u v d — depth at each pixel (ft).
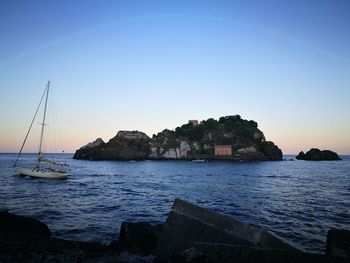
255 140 537.65
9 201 93.56
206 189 132.36
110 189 130.62
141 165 371.76
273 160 520.01
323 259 21.43
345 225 65.77
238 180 180.14
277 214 76.79
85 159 486.79
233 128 555.69
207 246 24.81
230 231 29.12
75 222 64.80
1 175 186.29
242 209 83.20
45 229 43.52
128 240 37.60
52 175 167.02
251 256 23.04
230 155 493.77
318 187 143.54
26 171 170.19
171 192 120.78
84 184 151.23
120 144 486.38
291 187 142.82
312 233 58.59
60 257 27.55
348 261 20.97
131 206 86.17
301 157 601.21
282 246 28.94
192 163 428.97
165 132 533.55
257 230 29.35
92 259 27.45
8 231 37.47
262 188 138.00
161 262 25.17
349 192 124.36
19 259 26.07
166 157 495.41
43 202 92.07
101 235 54.49
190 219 29.84
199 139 532.73
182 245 29.25
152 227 44.42
